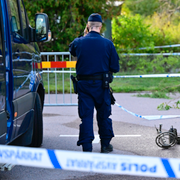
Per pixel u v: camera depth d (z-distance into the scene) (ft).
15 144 43.47
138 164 20.31
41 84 50.93
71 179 37.29
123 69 148.36
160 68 145.28
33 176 38.29
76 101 101.45
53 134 59.21
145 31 159.94
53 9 154.61
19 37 39.45
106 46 42.75
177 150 47.80
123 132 59.41
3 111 32.65
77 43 43.14
